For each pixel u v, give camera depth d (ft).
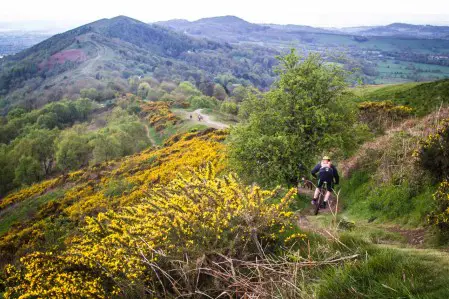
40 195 140.56
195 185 14.71
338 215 31.81
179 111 303.07
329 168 30.27
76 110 422.00
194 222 12.38
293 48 46.75
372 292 7.65
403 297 7.14
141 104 385.70
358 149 46.26
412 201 25.98
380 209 29.01
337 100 45.37
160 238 12.01
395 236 20.77
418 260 9.11
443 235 18.28
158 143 225.35
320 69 45.73
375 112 71.20
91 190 114.83
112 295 11.62
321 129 44.37
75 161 205.26
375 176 34.68
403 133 39.37
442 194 21.12
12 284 16.43
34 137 249.96
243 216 12.51
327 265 10.16
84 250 14.26
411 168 28.99
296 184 44.55
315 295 8.36
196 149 113.91
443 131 25.80
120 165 141.79
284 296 8.80
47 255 14.20
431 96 96.12
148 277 11.29
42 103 575.79
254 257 11.94
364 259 9.80
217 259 11.56
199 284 11.03
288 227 13.57
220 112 287.48
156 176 96.73
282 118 44.45
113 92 572.10
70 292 12.19
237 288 9.68
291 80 44.06
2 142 356.59
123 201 83.15
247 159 45.11
